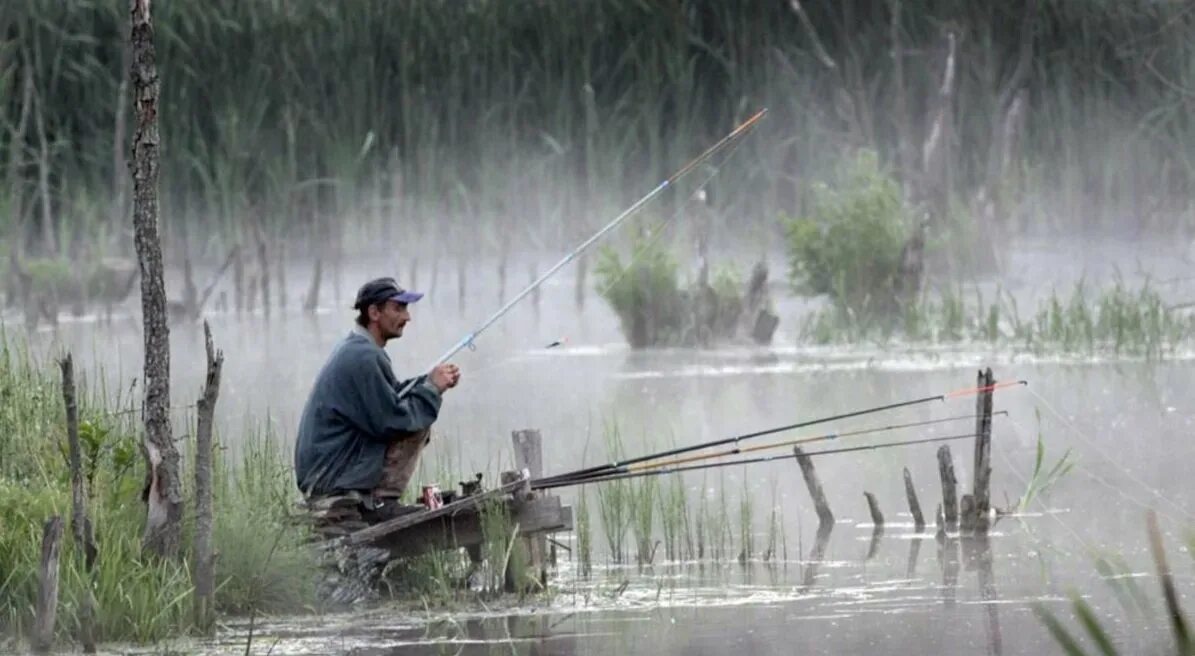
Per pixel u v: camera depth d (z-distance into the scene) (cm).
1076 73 13575
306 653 3791
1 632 3878
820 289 10181
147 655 3756
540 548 4531
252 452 4928
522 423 7238
